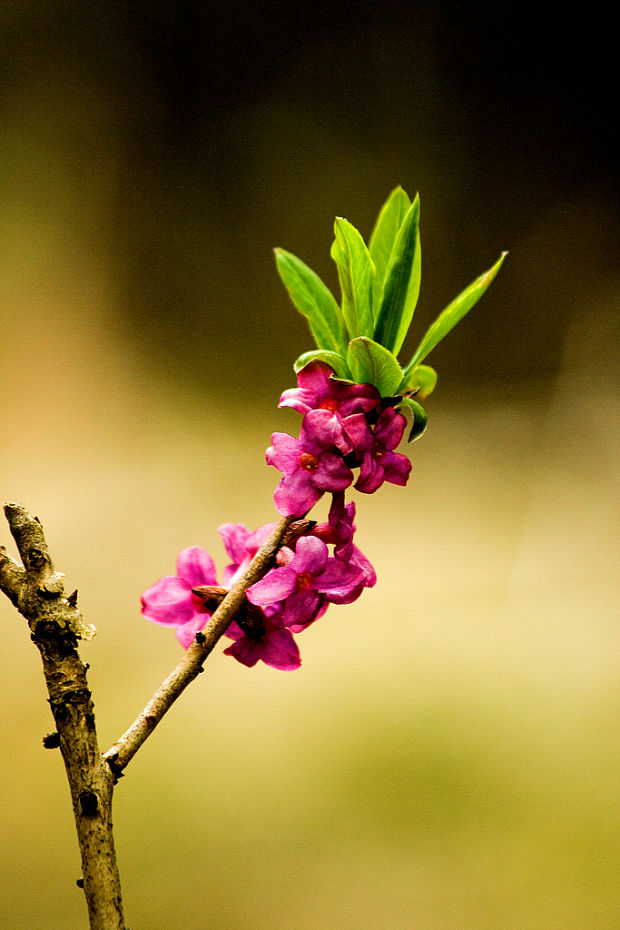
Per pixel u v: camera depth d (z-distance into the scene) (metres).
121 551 3.80
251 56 5.16
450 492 4.25
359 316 0.91
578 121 5.34
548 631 3.19
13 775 2.65
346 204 5.32
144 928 2.07
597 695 2.83
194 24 5.05
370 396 0.90
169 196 5.04
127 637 3.34
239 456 4.40
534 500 4.08
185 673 0.88
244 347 5.05
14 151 4.70
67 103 4.84
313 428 0.89
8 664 3.13
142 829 2.39
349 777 2.54
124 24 4.95
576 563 3.63
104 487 4.15
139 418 4.65
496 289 5.32
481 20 5.28
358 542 3.91
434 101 5.34
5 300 4.57
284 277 0.93
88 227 4.84
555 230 5.34
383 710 2.84
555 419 4.61
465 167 5.39
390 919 2.04
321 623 3.38
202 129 5.11
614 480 4.21
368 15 5.25
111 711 2.91
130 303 4.92
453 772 2.53
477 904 2.10
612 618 3.17
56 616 0.87
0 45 4.73
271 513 4.03
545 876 2.14
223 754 2.69
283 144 5.23
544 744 2.65
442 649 3.14
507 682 2.88
